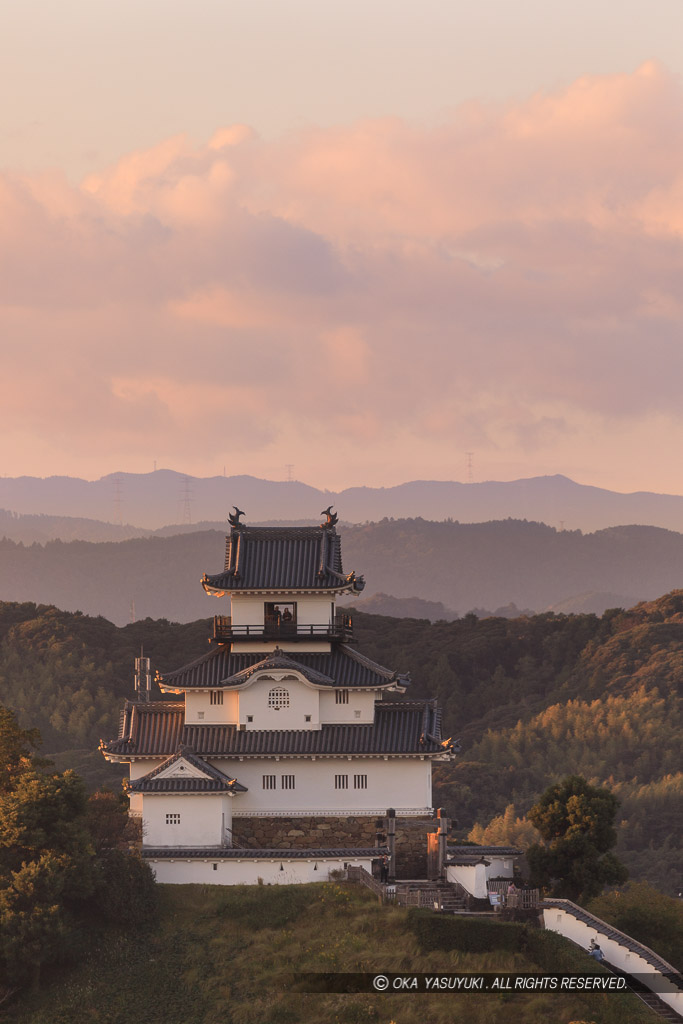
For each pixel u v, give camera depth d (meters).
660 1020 178.50
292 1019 184.62
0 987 192.12
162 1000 191.25
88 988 193.88
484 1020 179.88
